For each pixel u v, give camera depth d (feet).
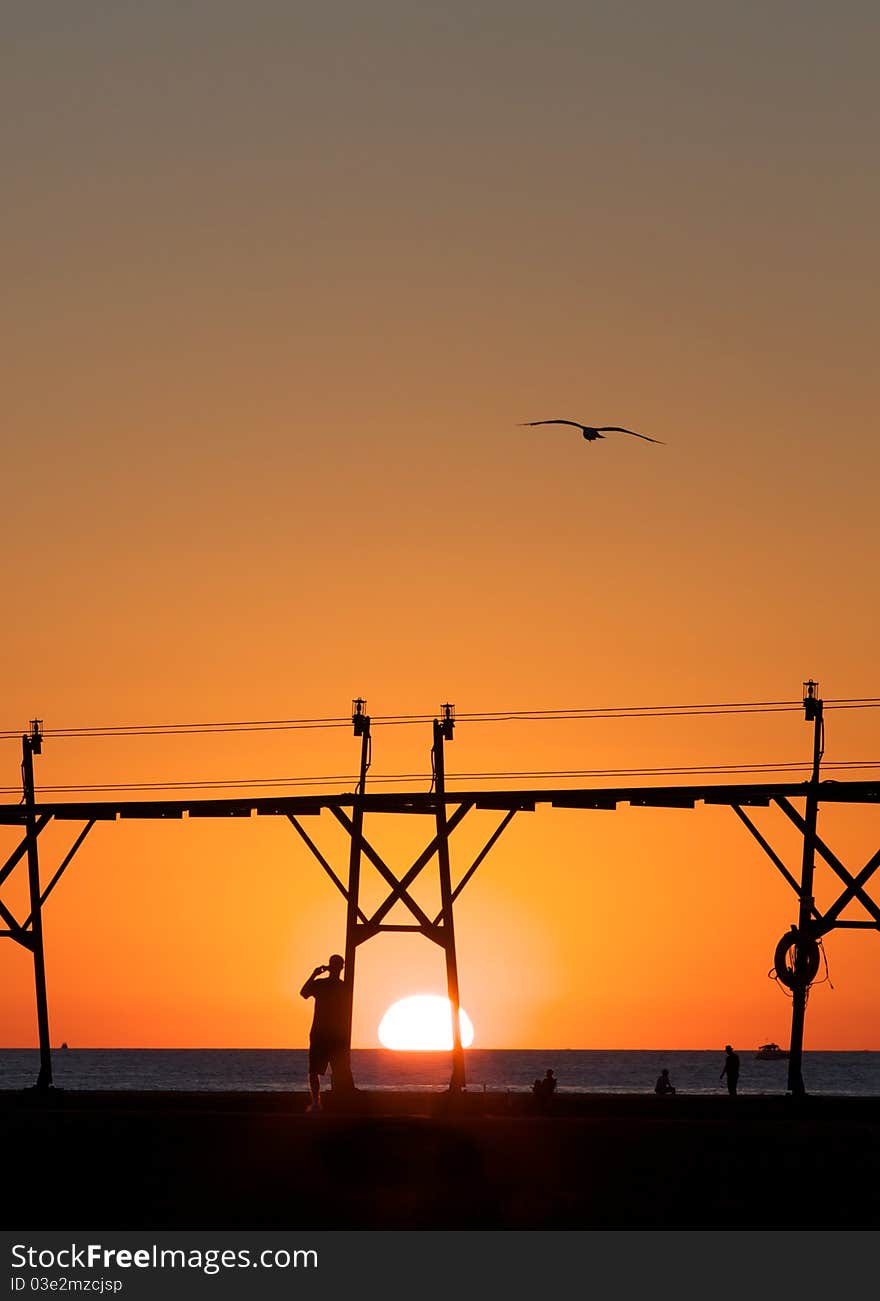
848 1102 456.45
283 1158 282.77
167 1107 449.06
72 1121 305.32
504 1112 447.83
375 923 498.69
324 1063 381.60
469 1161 277.23
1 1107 462.19
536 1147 279.90
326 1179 277.03
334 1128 287.28
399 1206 262.06
